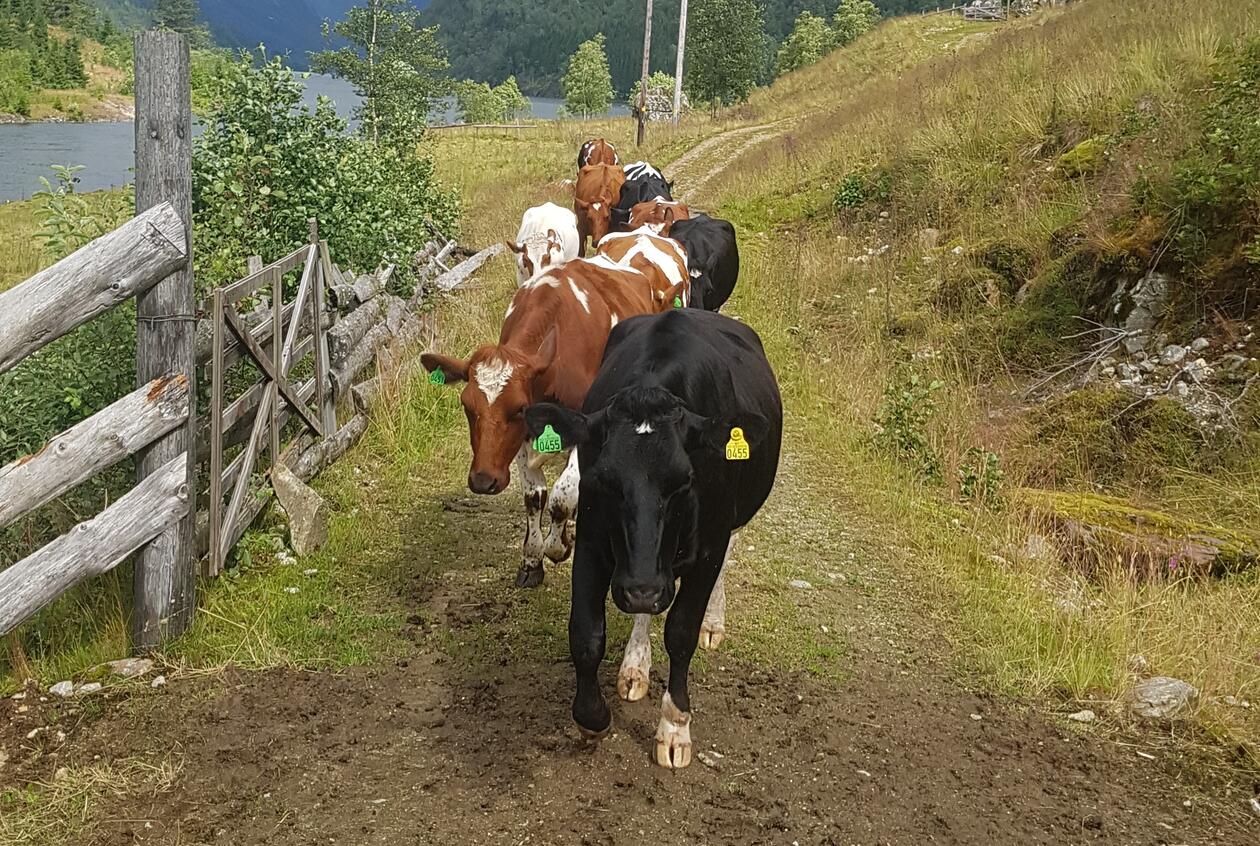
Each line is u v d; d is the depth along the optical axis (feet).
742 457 13.28
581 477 12.91
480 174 79.15
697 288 32.89
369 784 13.73
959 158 50.49
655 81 155.02
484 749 14.58
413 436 26.53
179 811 13.05
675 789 14.05
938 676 18.16
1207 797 15.19
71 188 22.18
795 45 183.01
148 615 16.39
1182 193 32.78
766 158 68.44
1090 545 23.76
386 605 18.72
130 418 15.29
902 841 13.62
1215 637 19.63
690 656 14.14
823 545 23.27
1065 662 18.47
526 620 18.44
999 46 68.90
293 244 27.66
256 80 28.45
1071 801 14.85
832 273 45.85
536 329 18.63
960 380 34.37
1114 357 32.81
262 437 20.17
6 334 13.84
